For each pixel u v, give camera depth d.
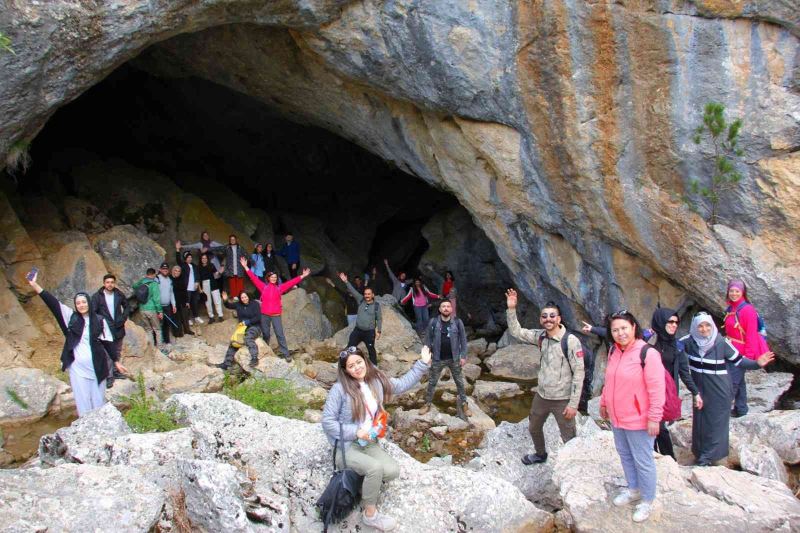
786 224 7.73
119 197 14.31
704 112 7.81
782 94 7.44
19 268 11.38
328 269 17.47
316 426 5.78
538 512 4.95
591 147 8.68
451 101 9.55
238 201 16.39
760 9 7.23
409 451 8.13
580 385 5.86
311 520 4.85
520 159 9.59
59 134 15.21
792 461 6.24
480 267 16.88
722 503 4.76
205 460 4.98
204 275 12.98
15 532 4.13
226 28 10.88
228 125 16.62
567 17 8.04
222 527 4.54
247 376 10.39
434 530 4.73
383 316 13.36
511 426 6.97
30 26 8.07
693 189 8.13
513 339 13.30
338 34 9.47
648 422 4.44
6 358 9.72
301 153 17.91
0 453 7.75
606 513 4.73
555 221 10.05
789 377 8.34
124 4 8.42
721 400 5.90
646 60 7.93
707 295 8.56
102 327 7.28
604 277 10.05
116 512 4.50
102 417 5.98
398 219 20.47
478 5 8.53
